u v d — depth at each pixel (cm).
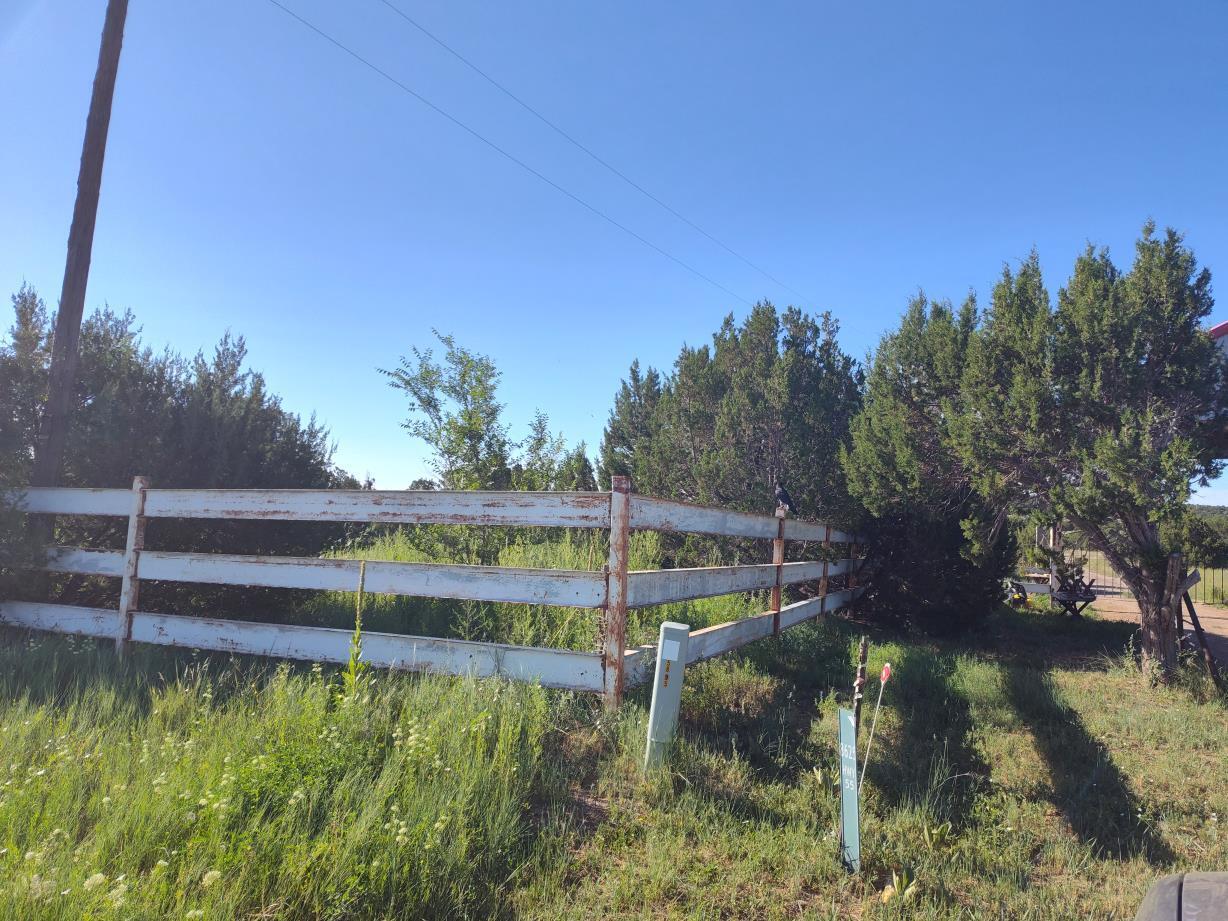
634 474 1523
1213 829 492
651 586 580
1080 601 1502
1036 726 677
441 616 755
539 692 521
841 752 409
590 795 446
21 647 664
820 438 1250
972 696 746
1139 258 848
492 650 570
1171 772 579
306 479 971
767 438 1243
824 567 1046
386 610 781
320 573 632
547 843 380
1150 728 677
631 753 485
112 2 888
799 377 1248
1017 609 1612
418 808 369
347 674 473
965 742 630
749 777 495
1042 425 858
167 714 507
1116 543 898
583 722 529
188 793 346
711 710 610
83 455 820
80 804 369
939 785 527
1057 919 372
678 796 448
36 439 841
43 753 432
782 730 596
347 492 640
